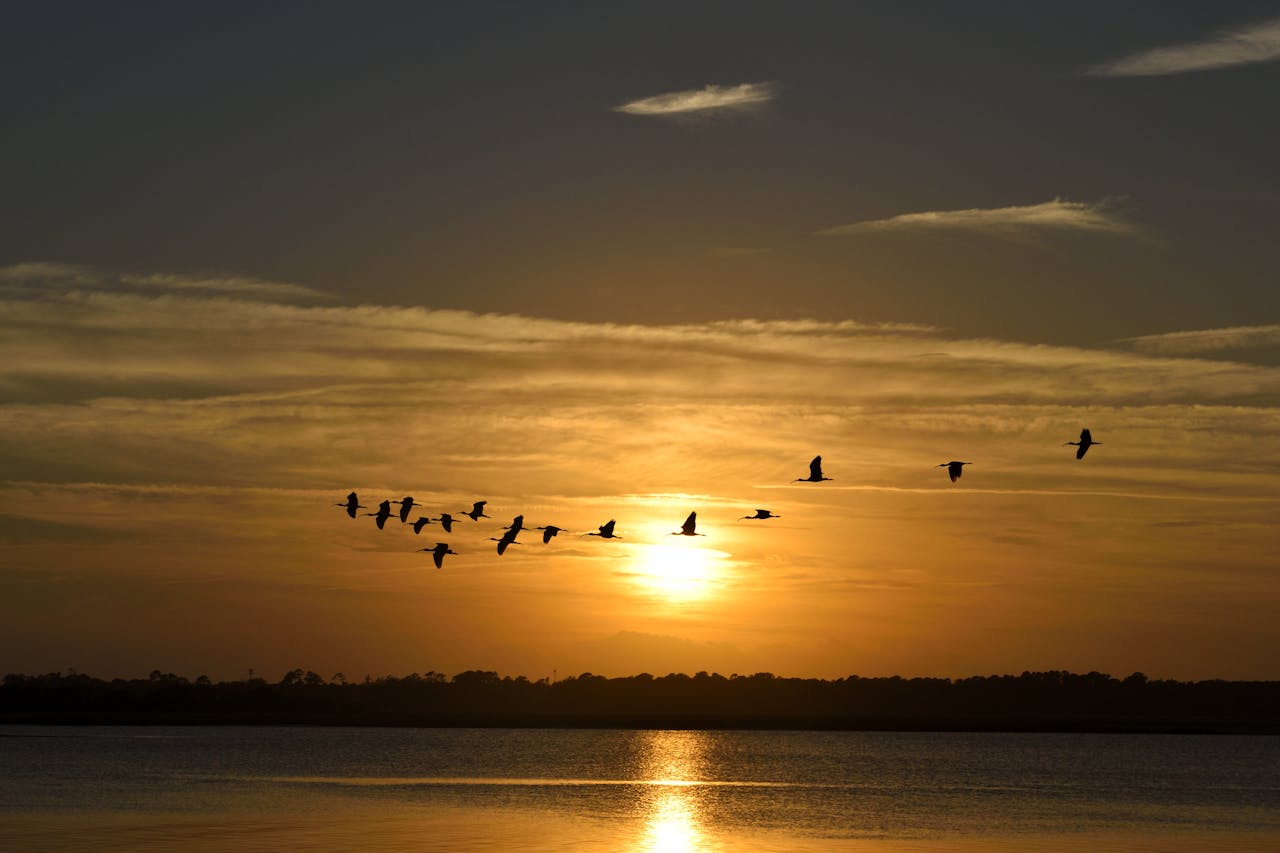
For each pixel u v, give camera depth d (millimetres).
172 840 83625
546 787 132250
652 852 81750
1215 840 89938
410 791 124250
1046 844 87312
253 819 96375
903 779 150000
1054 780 149125
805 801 118750
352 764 165375
